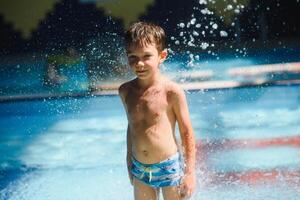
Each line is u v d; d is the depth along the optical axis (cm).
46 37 1060
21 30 1091
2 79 821
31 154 432
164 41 237
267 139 423
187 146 236
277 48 937
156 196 239
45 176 368
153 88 234
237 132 451
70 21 1068
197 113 535
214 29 1034
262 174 336
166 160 231
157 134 231
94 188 332
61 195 325
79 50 923
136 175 237
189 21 1071
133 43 225
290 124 470
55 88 739
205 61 855
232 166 356
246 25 1037
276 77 714
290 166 349
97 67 796
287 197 293
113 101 638
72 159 408
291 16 1032
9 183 357
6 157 427
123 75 754
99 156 410
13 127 540
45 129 521
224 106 564
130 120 239
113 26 1063
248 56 884
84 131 500
